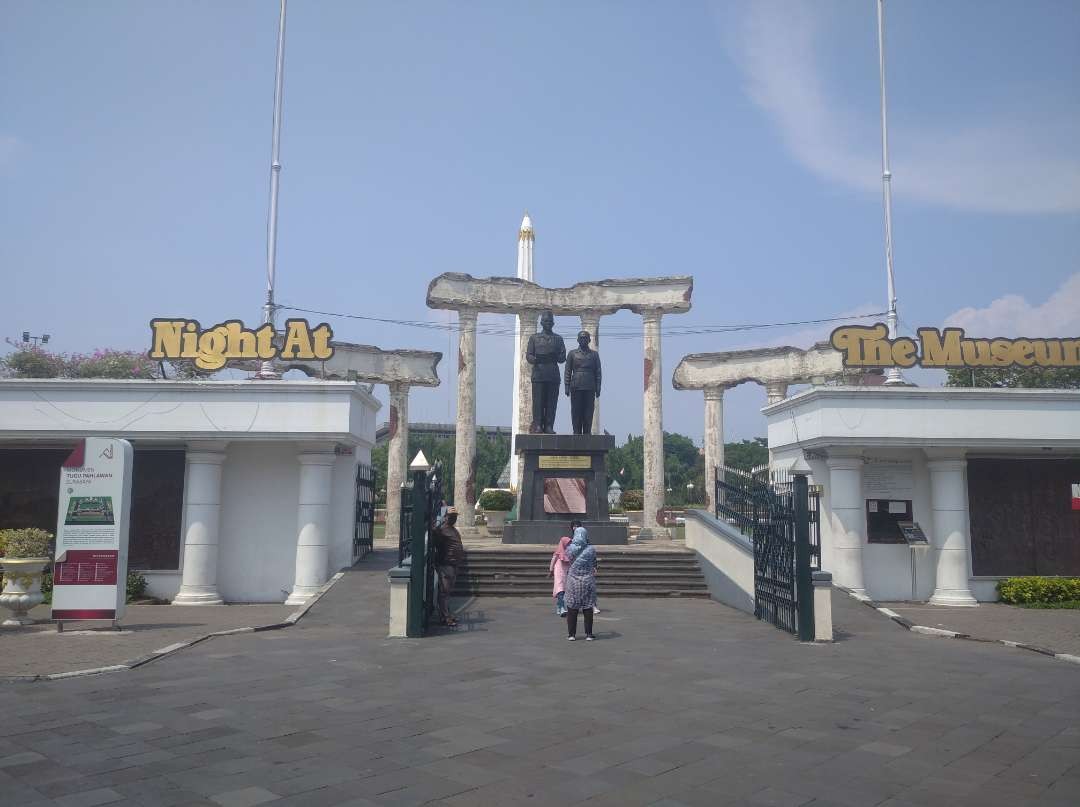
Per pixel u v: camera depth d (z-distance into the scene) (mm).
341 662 10141
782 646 11594
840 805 5371
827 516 19125
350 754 6355
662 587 17422
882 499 19109
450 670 9633
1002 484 19047
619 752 6438
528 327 31359
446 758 6270
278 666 9875
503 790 5590
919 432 18141
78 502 13328
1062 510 18969
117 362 34281
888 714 7676
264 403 17969
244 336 19344
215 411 17953
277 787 5621
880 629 13539
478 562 18031
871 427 18125
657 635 12422
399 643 11633
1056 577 18625
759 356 33000
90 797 5426
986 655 11047
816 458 19484
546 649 11117
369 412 20359
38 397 17891
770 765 6152
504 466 71375
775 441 21438
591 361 22203
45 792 5516
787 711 7758
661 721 7363
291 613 15859
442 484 15562
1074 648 11609
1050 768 6141
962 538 18453
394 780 5773
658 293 31000
